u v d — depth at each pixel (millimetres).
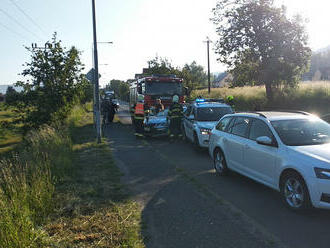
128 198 5531
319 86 21828
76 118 21125
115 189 6062
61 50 12781
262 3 18703
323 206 4199
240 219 4492
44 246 3701
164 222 4477
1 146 14047
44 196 5051
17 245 3404
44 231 4059
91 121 22172
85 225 4410
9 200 4461
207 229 4207
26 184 5043
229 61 20656
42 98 12273
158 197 5578
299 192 4605
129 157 9289
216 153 7312
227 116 7270
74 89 13086
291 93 21344
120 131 16297
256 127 5953
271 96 21016
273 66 19062
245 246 3703
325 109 19438
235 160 6414
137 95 17891
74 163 8055
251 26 19234
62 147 8820
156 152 10109
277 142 5172
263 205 5031
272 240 3814
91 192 5801
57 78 12648
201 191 5832
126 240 3916
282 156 4906
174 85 16938
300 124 5578
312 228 4117
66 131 12305
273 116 5902
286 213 4664
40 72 12367
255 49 19469
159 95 16562
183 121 12570
